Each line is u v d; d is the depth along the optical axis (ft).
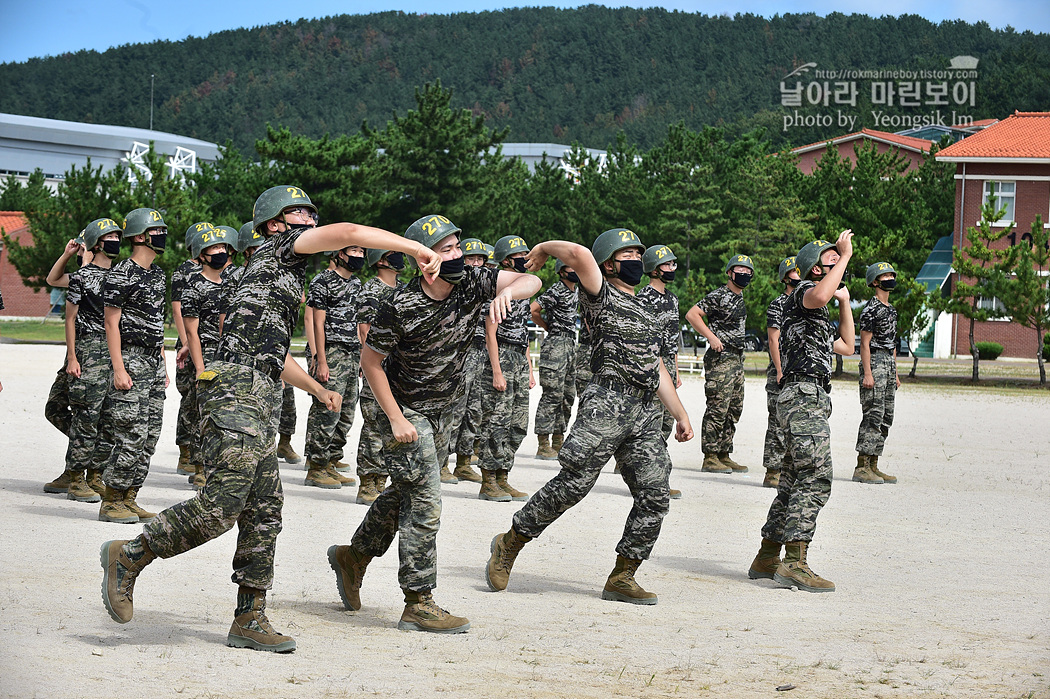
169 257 119.24
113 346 26.73
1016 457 47.96
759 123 412.57
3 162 380.37
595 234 171.32
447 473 37.99
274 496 17.04
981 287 103.60
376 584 21.98
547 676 15.80
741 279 41.34
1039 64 402.52
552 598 21.18
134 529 26.09
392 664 16.11
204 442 16.98
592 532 28.50
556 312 44.55
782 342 23.93
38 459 37.68
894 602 21.61
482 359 37.11
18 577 20.51
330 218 144.56
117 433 26.94
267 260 17.34
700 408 65.05
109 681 14.58
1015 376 116.88
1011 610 21.06
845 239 23.62
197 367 31.63
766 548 23.75
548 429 44.83
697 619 19.88
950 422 64.95
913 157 219.41
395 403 17.94
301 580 21.77
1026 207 151.84
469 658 16.65
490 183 158.10
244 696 14.26
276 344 17.22
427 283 17.56
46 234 129.70
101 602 18.99
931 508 33.86
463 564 24.16
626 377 20.92
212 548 24.36
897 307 108.68
